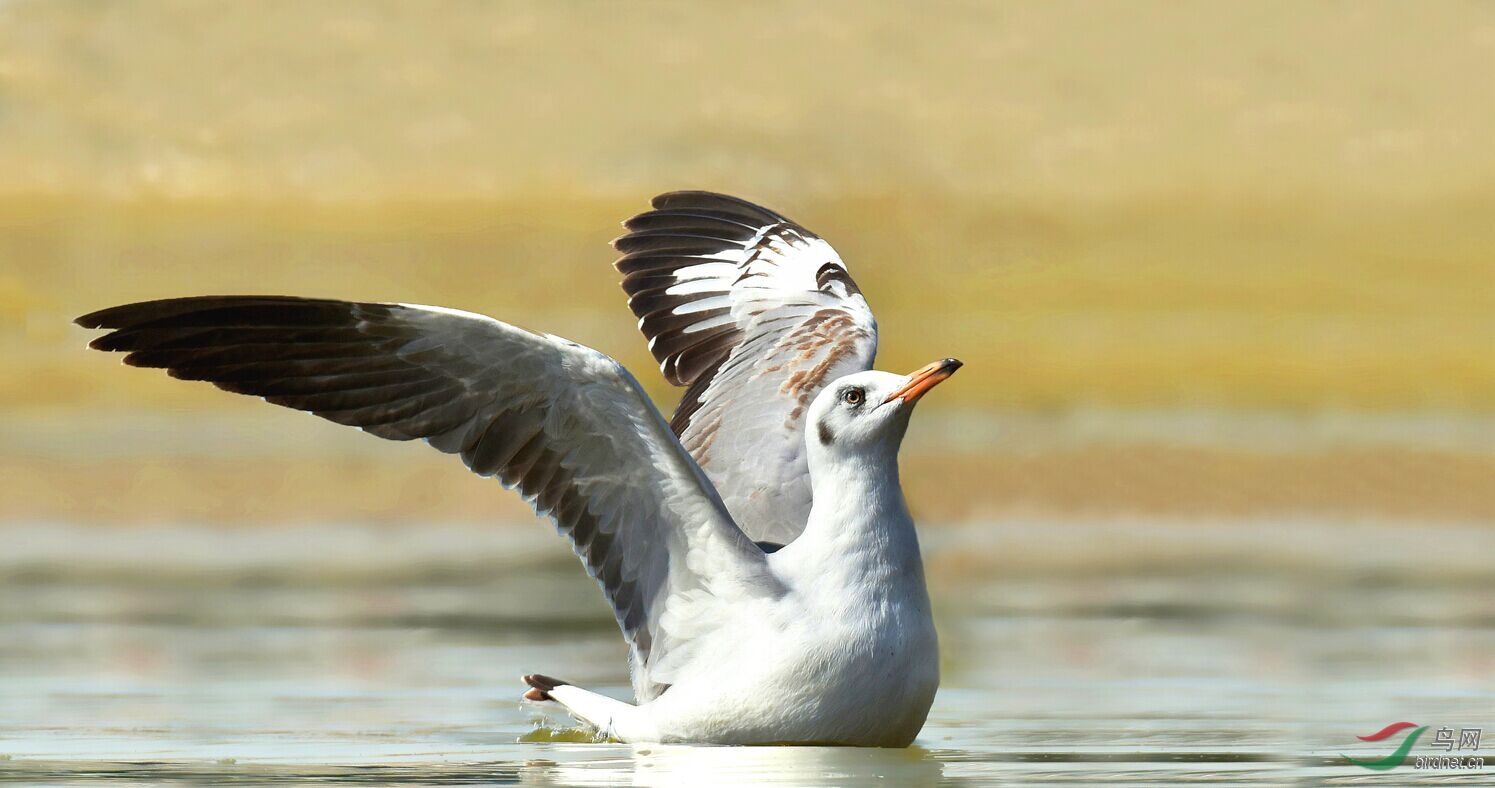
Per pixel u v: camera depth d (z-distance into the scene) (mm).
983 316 41500
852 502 8969
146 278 46406
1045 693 11242
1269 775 8875
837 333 10656
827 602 8906
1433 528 20500
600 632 13539
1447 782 8703
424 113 76438
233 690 11258
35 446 24281
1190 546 19047
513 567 17406
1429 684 11523
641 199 59844
